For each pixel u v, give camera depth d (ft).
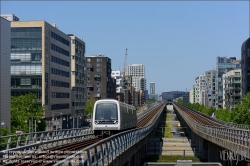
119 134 119.14
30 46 440.86
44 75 440.45
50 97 460.14
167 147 349.61
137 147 179.42
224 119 479.00
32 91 438.40
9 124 327.67
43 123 359.66
